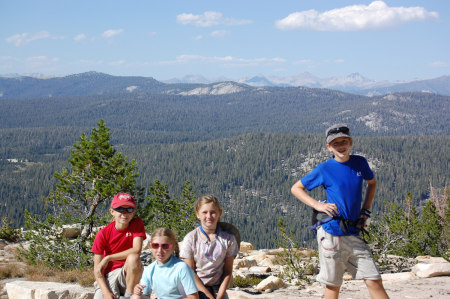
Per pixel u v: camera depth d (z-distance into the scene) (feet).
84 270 45.14
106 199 54.95
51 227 52.65
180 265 15.96
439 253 54.70
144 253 51.19
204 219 16.61
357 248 15.76
